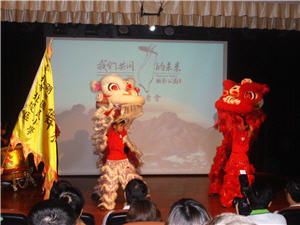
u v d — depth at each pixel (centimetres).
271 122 643
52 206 132
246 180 282
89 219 229
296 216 225
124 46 634
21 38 605
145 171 639
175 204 140
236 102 427
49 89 301
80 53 628
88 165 634
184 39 638
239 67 643
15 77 608
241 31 638
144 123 639
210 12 504
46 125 301
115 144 420
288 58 634
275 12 509
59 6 498
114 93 416
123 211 227
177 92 643
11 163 502
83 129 632
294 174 630
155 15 551
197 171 645
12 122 609
